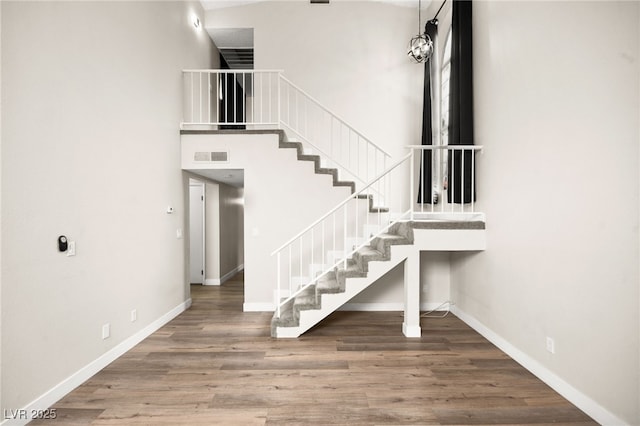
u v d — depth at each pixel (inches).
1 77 77.5
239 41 240.7
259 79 215.6
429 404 92.7
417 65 215.6
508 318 126.6
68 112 98.0
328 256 176.4
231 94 300.0
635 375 74.8
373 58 215.2
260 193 180.1
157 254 154.5
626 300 76.7
